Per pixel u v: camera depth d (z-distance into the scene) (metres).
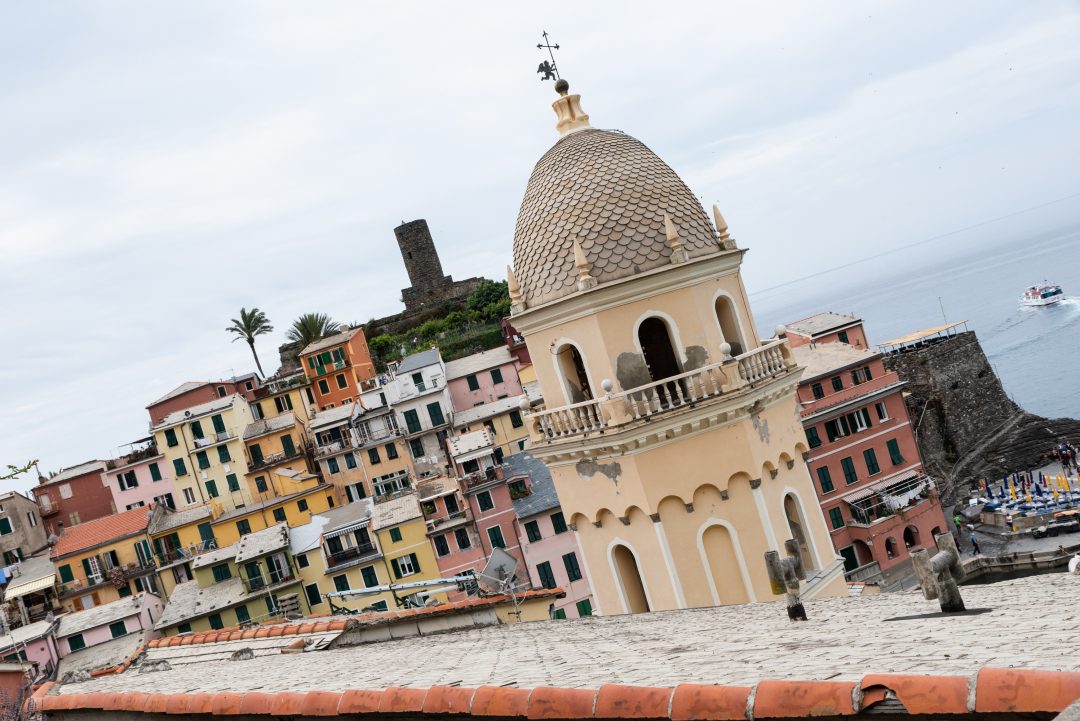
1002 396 107.69
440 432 93.75
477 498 75.06
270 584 76.62
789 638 12.20
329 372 115.00
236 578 79.38
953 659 8.00
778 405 24.98
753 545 23.61
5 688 31.05
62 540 90.94
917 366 105.50
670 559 23.53
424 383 96.31
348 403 112.94
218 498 96.88
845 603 16.95
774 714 7.52
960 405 104.12
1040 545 74.50
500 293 146.62
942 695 6.57
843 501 78.69
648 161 25.80
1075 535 74.38
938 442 101.25
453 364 106.00
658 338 25.20
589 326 23.81
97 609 77.81
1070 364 159.62
